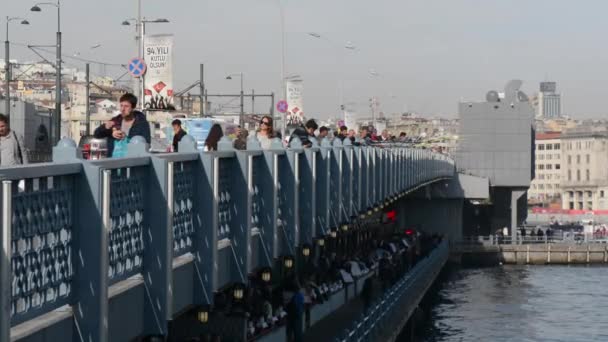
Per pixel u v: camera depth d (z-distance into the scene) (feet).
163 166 57.98
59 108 147.23
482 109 424.46
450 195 417.08
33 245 43.32
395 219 379.55
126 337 54.60
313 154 111.24
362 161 161.48
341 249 195.00
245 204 79.36
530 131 422.82
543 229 549.54
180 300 64.59
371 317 148.97
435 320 284.82
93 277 48.44
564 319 288.92
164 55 135.44
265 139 99.40
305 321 135.64
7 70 172.76
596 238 495.41
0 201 39.63
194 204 68.28
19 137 64.59
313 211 110.63
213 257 68.90
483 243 434.71
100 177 48.37
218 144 77.46
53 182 45.19
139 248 57.11
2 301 39.81
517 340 252.21
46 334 45.37
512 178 425.69
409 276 229.45
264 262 89.51
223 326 86.43
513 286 368.07
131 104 66.03
